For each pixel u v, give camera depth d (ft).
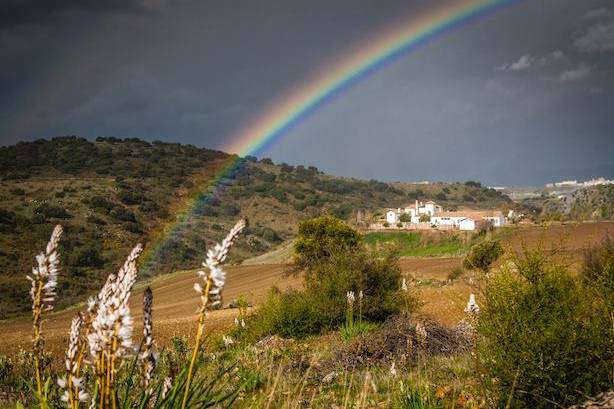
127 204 480.23
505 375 22.67
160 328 107.24
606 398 18.39
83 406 11.12
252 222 573.74
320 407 24.71
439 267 225.15
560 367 21.88
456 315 63.77
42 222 381.81
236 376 24.17
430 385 26.32
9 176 526.16
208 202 580.71
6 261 297.12
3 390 23.49
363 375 33.60
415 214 442.91
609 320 22.26
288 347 52.11
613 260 24.76
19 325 185.98
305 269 173.37
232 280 293.23
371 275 84.48
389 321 49.11
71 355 9.59
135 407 11.30
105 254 346.95
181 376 11.67
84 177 554.87
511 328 22.71
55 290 10.27
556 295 23.31
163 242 423.23
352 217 472.44
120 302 8.96
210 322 116.06
